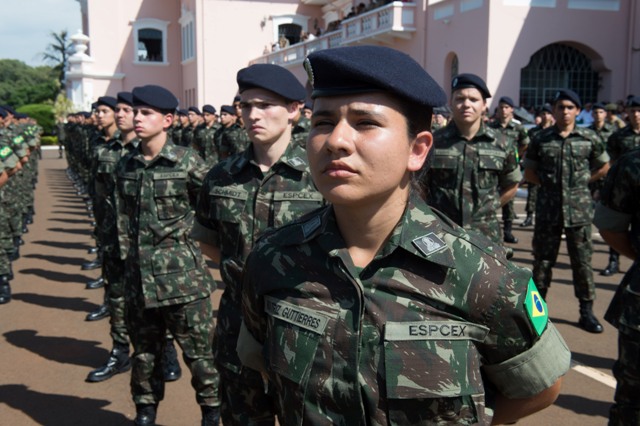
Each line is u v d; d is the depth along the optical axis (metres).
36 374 5.09
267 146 3.24
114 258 5.02
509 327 1.54
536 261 6.26
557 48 17.92
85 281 8.30
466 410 1.48
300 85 3.27
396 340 1.49
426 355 1.48
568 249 6.08
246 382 2.94
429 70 19.88
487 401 1.63
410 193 1.65
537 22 17.28
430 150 1.65
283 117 3.19
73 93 38.44
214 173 3.32
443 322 1.51
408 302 1.52
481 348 1.58
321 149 1.48
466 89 4.79
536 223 6.24
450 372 1.47
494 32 16.97
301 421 1.55
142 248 3.84
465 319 1.52
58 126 33.69
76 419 4.30
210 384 3.83
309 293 1.59
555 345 1.63
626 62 18.02
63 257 9.91
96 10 38.28
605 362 5.21
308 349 1.54
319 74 1.47
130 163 4.04
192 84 37.00
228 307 3.09
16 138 8.00
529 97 17.84
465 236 1.60
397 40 21.36
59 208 15.67
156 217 3.88
